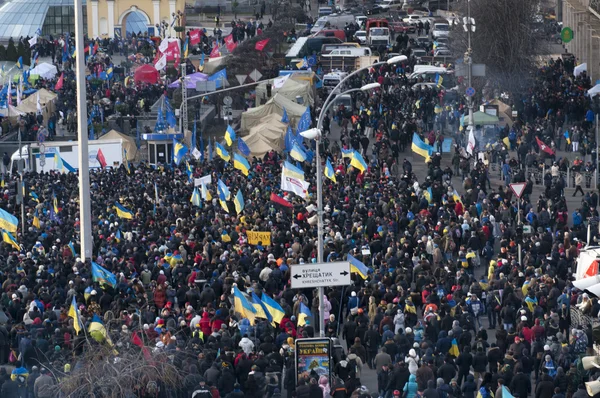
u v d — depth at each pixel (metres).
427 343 75.25
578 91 192.88
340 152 164.00
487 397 70.25
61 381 67.19
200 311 83.38
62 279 90.38
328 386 71.25
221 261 96.06
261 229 106.12
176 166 151.12
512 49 198.50
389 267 96.94
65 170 169.25
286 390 77.12
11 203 129.88
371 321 83.81
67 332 77.62
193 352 73.62
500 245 112.44
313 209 110.56
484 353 76.62
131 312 81.69
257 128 169.88
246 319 79.75
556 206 122.12
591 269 84.94
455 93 195.12
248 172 139.00
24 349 76.50
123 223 112.88
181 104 191.62
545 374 71.44
